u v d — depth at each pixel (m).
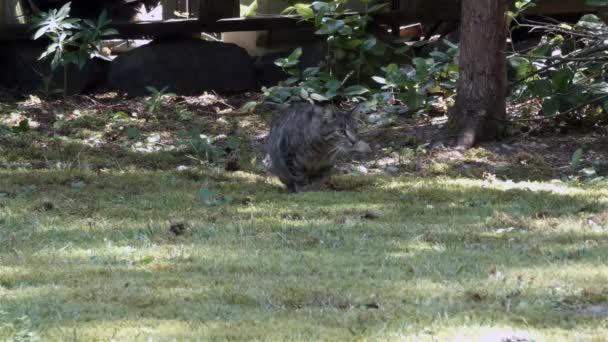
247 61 20.27
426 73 16.53
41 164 14.35
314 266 8.38
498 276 7.91
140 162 14.80
